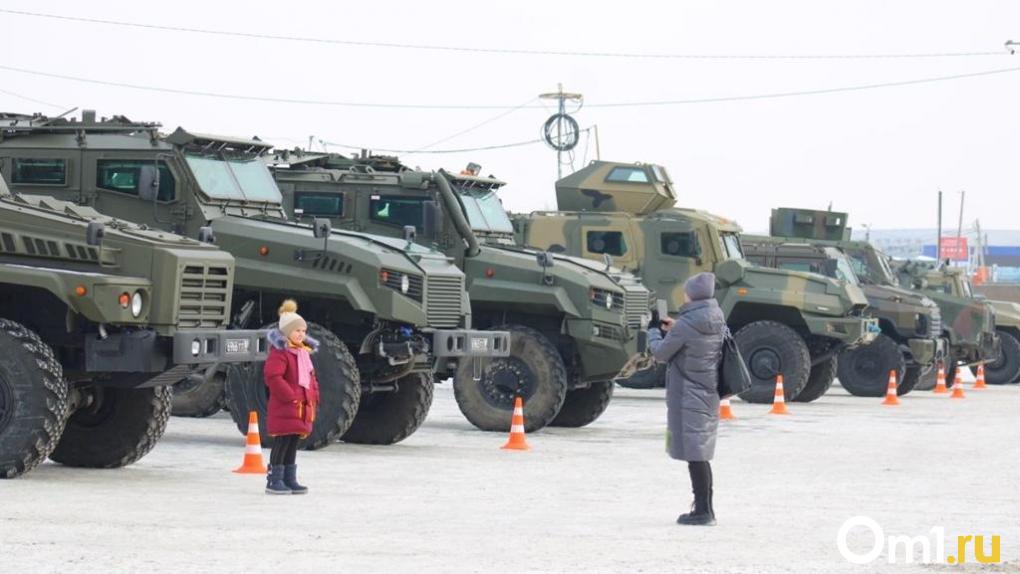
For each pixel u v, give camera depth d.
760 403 33.88
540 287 25.11
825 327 33.91
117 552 11.34
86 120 21.81
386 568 10.95
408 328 21.36
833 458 21.12
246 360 16.97
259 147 22.17
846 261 37.94
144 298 16.11
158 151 21.05
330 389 20.56
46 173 21.41
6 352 15.65
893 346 37.84
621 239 33.12
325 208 25.48
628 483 17.50
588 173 34.84
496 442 22.88
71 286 15.77
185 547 11.66
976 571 11.49
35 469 17.05
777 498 16.31
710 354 13.81
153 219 21.05
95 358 16.08
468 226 25.25
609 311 25.23
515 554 11.76
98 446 17.55
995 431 26.58
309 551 11.65
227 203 21.31
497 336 22.44
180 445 20.62
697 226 33.00
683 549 12.23
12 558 11.02
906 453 22.05
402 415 22.12
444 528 13.22
